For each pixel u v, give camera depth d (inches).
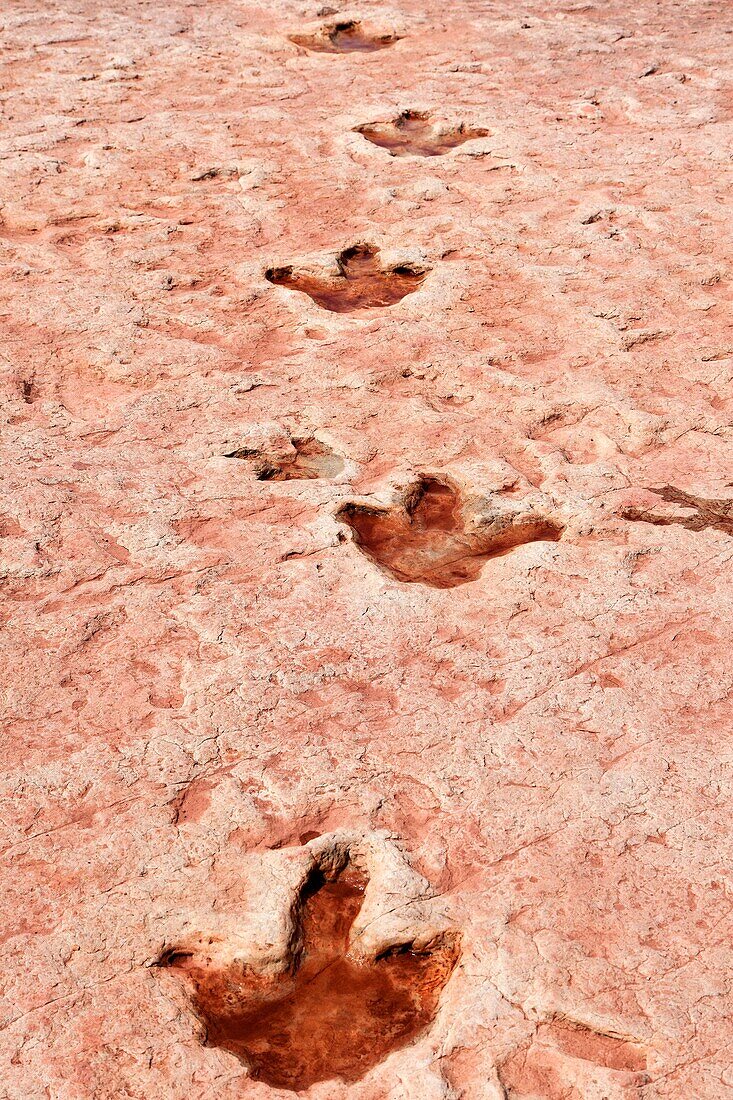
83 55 400.8
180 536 187.3
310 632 168.4
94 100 365.7
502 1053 116.9
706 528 193.5
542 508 197.9
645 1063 116.5
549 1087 114.3
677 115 365.1
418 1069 115.2
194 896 131.3
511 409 223.9
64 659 162.1
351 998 126.7
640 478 206.2
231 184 317.1
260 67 402.9
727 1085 113.7
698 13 474.0
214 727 151.9
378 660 164.1
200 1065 116.1
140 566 180.1
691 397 228.2
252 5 469.4
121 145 335.9
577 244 286.8
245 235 290.0
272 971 127.1
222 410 221.8
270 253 281.0
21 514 188.4
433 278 270.1
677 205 306.7
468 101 374.6
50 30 422.3
